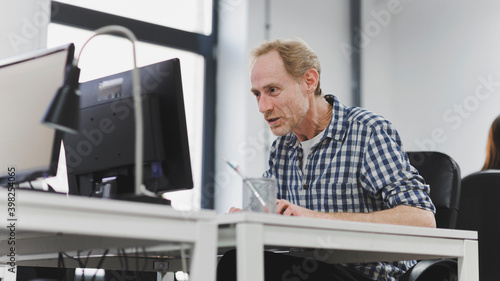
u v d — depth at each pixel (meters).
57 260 1.91
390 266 1.84
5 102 1.50
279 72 1.90
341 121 1.95
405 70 4.62
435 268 1.68
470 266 1.51
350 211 1.88
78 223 1.02
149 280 2.17
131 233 1.07
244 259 1.15
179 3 4.07
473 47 4.21
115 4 3.78
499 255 2.28
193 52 4.11
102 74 3.66
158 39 3.93
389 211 1.63
